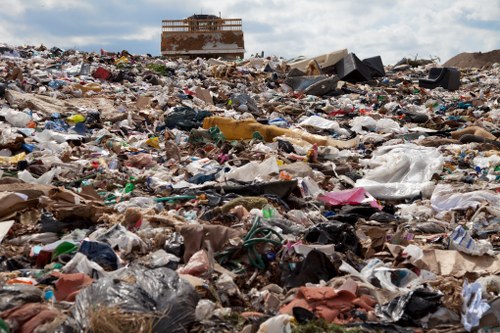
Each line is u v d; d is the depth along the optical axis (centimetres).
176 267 719
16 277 662
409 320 614
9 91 1816
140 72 2872
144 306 512
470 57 4956
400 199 1196
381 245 841
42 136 1441
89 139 1523
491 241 912
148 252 766
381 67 3688
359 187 1157
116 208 934
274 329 549
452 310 630
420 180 1302
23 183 1025
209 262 718
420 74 3938
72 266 666
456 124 2152
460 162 1466
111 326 479
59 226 836
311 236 837
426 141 1748
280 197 1080
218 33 4222
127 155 1357
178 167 1298
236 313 602
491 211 1027
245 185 1090
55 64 2650
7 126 1493
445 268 766
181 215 927
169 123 1794
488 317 609
